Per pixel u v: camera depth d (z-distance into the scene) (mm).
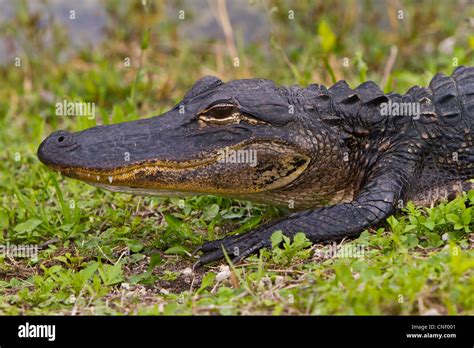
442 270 5887
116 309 6277
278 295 6000
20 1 13961
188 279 6855
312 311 5703
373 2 15273
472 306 5527
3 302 6473
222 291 6133
